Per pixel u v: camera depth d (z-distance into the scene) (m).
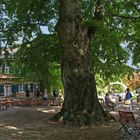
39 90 51.84
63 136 17.45
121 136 16.66
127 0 27.19
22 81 47.25
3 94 69.88
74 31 21.73
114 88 59.03
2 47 31.20
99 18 23.28
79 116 21.05
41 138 17.02
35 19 29.77
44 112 30.58
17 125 21.70
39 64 30.42
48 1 28.69
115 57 30.80
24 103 43.97
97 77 49.44
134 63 30.06
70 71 21.69
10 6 28.78
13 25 30.16
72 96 21.56
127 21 27.27
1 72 69.31
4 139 16.67
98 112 21.50
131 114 16.03
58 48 28.42
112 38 26.83
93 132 18.28
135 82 65.31
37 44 29.05
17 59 32.66
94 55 28.64
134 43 27.73
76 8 21.88
